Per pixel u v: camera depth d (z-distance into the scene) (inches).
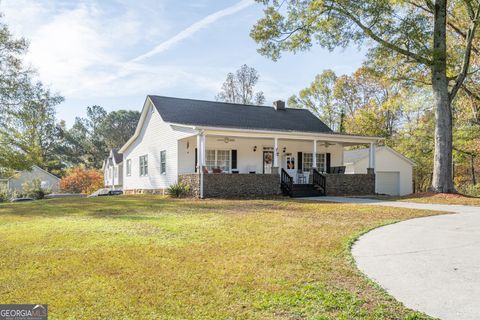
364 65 730.2
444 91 633.0
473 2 666.2
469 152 995.9
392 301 139.9
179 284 160.4
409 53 634.8
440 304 136.3
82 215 414.3
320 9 637.3
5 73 951.0
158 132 856.9
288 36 695.7
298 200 602.5
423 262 195.8
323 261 197.9
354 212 419.2
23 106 971.9
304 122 932.0
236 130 660.1
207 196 650.8
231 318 126.5
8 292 153.1
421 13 680.4
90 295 148.4
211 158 785.6
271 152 847.1
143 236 272.1
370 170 802.8
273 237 265.1
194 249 226.7
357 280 165.5
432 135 1001.5
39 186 1310.3
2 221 378.0
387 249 227.3
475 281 162.9
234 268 183.8
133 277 170.6
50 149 2123.5
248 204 526.3
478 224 327.3
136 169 1017.5
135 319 126.3
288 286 157.5
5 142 943.7
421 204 521.0
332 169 849.5
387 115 1389.0
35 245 243.0
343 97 1477.6
